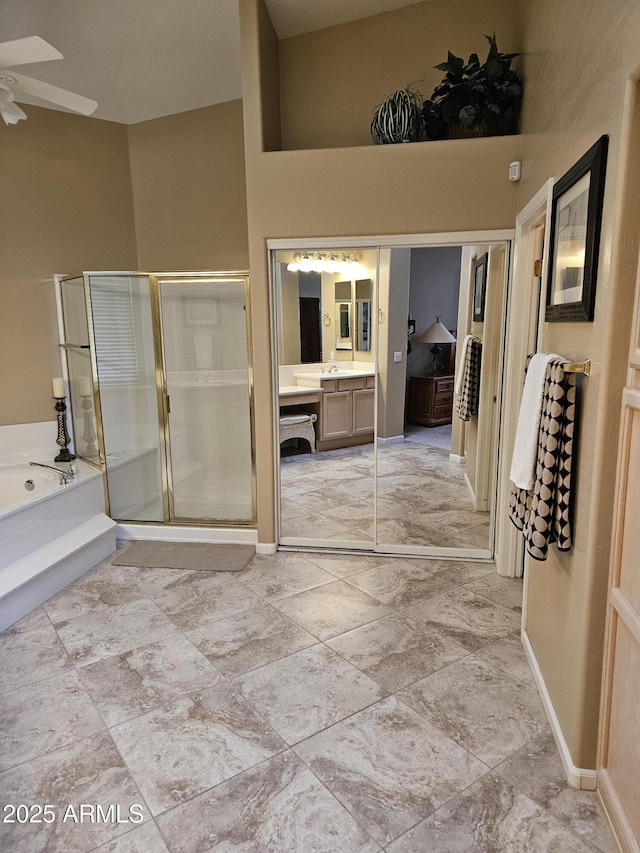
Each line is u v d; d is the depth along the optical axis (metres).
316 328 3.58
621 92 1.44
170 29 3.11
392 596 3.06
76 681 2.35
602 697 1.69
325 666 2.43
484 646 2.58
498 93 2.99
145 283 3.80
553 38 2.21
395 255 3.42
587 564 1.67
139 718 2.13
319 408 3.67
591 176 1.63
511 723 2.08
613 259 1.49
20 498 3.77
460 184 3.07
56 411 4.13
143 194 4.27
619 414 1.55
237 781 1.83
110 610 2.95
